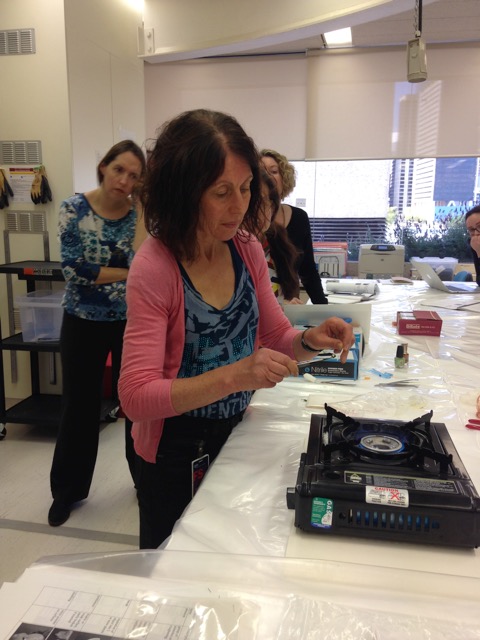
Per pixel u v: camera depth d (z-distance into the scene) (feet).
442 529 2.42
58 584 2.06
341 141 16.12
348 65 15.60
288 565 2.22
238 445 3.52
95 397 7.23
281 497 2.88
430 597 2.03
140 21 12.48
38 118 9.87
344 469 2.68
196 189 2.88
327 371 5.02
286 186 8.17
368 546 2.47
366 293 10.67
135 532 7.01
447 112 15.38
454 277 14.06
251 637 1.82
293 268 7.34
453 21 13.34
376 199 17.10
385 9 10.14
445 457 2.68
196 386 2.89
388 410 4.08
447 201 16.67
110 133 11.36
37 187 9.98
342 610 1.95
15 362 11.03
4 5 9.58
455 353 6.08
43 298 9.46
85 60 10.18
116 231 7.28
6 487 8.10
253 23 11.64
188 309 3.26
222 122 2.92
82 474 7.29
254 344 3.77
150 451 3.57
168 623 1.87
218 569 2.19
